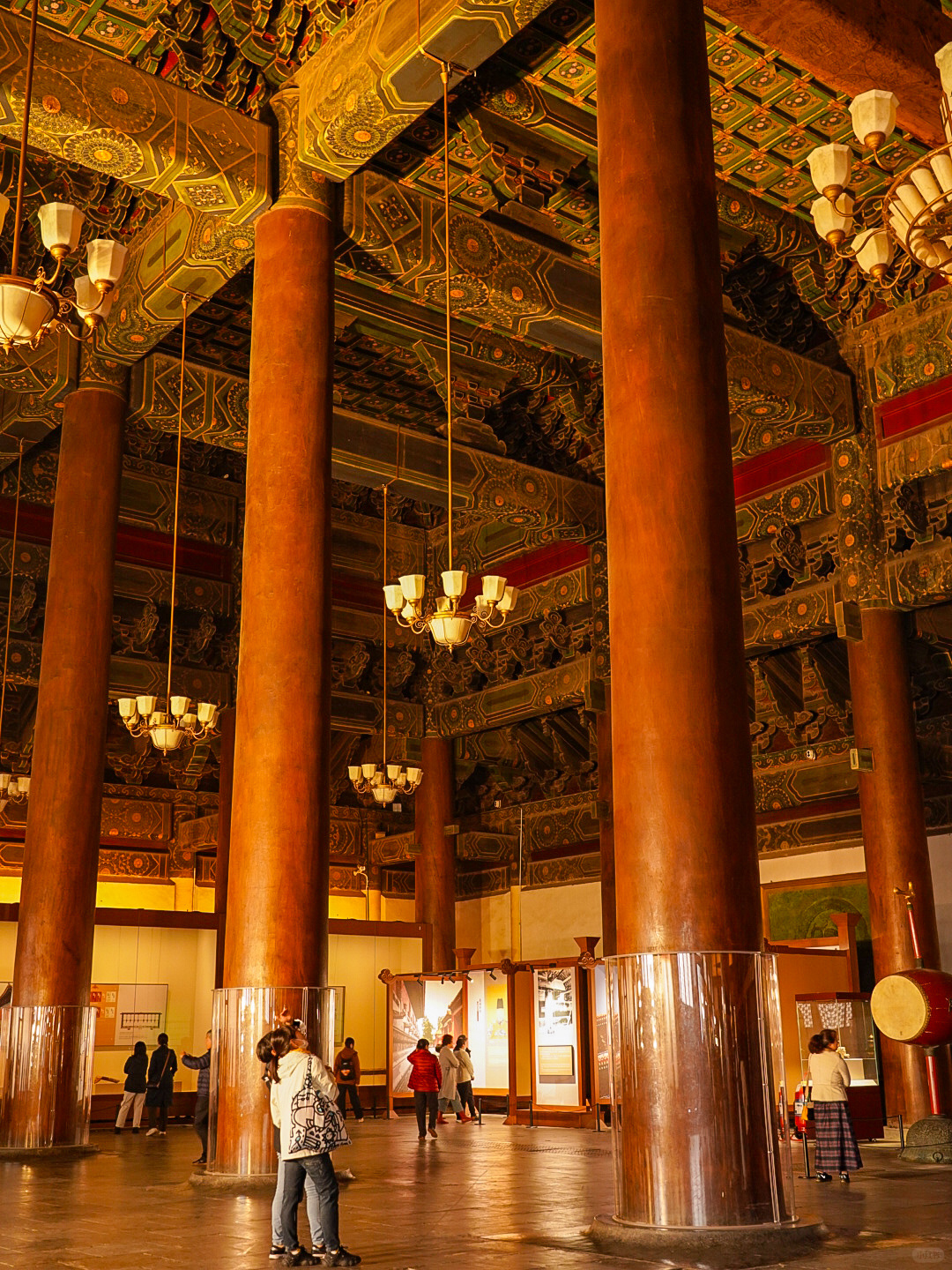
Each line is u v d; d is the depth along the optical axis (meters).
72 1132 14.32
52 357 15.99
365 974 24.78
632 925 7.68
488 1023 21.80
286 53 12.27
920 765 18.72
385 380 20.06
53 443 21.23
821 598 18.64
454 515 25.36
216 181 12.05
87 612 15.62
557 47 12.84
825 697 20.89
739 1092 7.28
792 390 16.72
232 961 10.84
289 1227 6.87
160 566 22.98
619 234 8.67
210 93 12.51
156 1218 8.87
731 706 7.93
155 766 26.70
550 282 14.73
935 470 16.62
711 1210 7.08
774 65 13.14
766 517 18.98
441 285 14.04
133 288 14.94
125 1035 21.91
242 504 24.20
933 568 16.72
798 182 15.19
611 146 8.85
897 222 7.72
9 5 11.80
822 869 21.19
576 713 24.62
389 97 11.30
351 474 19.16
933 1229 7.99
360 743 26.92
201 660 23.39
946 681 19.09
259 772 11.07
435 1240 7.66
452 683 25.05
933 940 16.11
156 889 26.08
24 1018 14.34
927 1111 15.64
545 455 21.83
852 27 10.11
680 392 8.30
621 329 8.52
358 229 13.21
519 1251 7.19
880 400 17.30
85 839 15.05
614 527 8.32
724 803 7.72
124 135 11.53
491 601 14.95
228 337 18.36
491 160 13.80
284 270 12.24
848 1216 8.67
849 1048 15.68
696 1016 7.35
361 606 25.11
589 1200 9.67
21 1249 7.48
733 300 17.58
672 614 7.95
